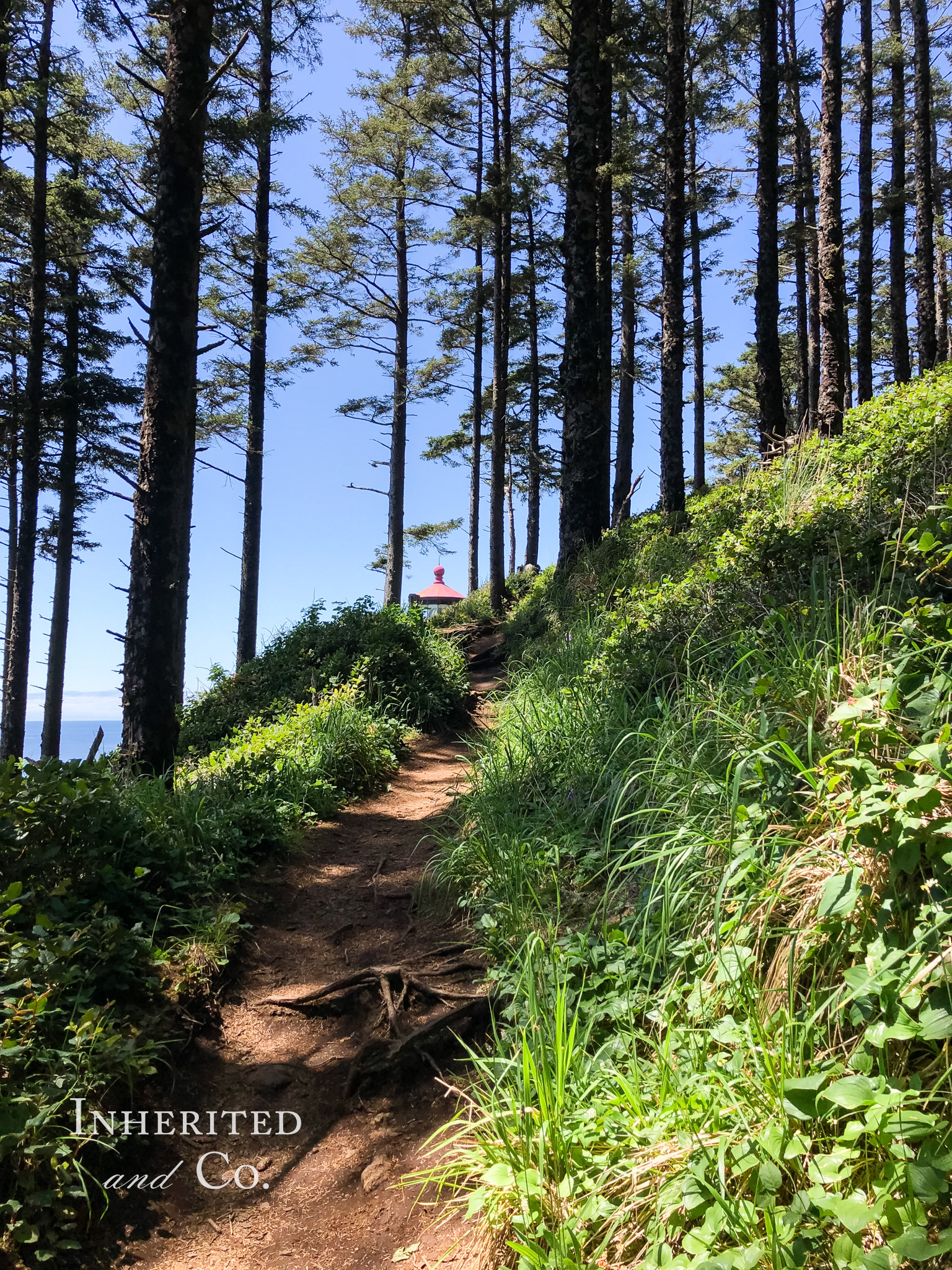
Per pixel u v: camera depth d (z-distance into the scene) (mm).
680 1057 2635
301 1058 3910
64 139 17312
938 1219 1747
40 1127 2838
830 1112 2006
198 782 6516
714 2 16781
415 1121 3424
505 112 19219
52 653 18141
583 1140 2461
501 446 19375
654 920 3494
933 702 2537
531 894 4148
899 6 20500
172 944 4336
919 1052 2109
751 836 3045
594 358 12617
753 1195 2016
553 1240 2227
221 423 17391
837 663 3604
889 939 2229
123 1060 3191
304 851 6055
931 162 17812
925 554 3566
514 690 8859
